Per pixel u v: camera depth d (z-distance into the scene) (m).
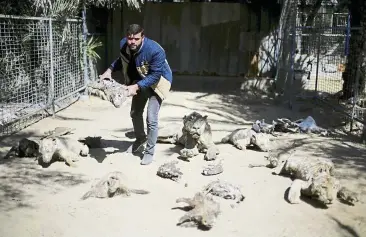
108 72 5.64
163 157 5.86
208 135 5.94
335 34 12.38
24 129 7.24
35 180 4.94
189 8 12.86
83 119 8.18
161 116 8.74
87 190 4.69
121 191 4.55
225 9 12.81
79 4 10.49
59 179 4.98
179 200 4.14
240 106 10.38
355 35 9.35
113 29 12.99
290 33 11.43
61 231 3.79
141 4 12.83
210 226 3.89
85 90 10.68
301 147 6.57
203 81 12.84
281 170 5.28
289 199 4.50
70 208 4.23
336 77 13.05
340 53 13.03
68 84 9.74
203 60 13.09
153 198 4.52
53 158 5.54
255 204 4.46
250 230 3.90
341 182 5.10
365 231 3.94
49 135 5.98
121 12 12.89
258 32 12.91
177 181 4.99
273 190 4.81
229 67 13.08
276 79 12.60
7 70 8.09
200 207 3.99
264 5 12.77
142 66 5.21
